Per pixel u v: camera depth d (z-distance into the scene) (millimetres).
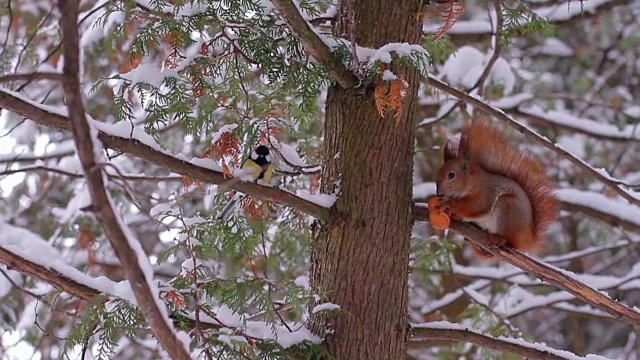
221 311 4234
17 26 8234
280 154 4992
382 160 4297
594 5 8352
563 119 8672
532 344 4699
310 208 4180
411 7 4449
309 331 4289
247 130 4551
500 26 5746
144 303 3039
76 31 2748
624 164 11469
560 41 11945
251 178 4133
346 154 4316
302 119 5449
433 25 8172
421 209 4488
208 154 4566
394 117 4312
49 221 8844
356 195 4273
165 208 5281
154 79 4414
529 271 4746
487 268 8250
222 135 4527
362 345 4184
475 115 8305
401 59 4125
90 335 4082
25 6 8406
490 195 5125
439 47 5801
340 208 4270
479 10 10328
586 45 12094
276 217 6785
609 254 12984
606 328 13461
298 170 5141
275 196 4066
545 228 5301
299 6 4711
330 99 4457
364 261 4238
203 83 4492
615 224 8125
